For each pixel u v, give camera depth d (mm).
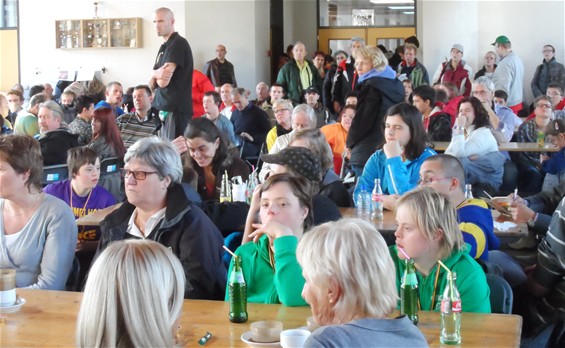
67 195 4309
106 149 5824
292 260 2537
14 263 3174
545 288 3469
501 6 12492
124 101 9883
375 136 5793
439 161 3404
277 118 6805
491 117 7285
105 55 11438
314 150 4113
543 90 12055
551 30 12414
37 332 2305
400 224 2584
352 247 1701
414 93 7105
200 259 2943
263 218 2773
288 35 14023
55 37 11586
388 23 13977
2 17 11836
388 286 1718
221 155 4367
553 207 4406
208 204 3740
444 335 2137
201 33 11438
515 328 2250
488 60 11812
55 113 5910
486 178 5922
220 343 2188
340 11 14203
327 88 10828
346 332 1660
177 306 1700
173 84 6301
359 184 4566
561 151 5699
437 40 12586
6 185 3098
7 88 11930
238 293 2371
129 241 1711
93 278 1638
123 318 1603
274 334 2168
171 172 2992
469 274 2525
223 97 9094
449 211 2541
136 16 11289
